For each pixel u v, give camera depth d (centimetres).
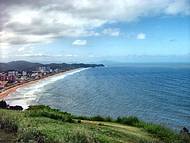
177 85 18738
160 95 14000
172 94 14350
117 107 10600
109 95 14338
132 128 2605
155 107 10494
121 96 13862
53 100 12712
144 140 1925
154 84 19725
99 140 1518
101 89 17325
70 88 18238
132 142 1842
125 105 11056
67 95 14600
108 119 3144
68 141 1309
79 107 10644
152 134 2473
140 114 9125
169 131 2669
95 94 14875
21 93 15850
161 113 9262
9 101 12369
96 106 10875
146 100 12350
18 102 12081
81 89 17512
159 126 2730
